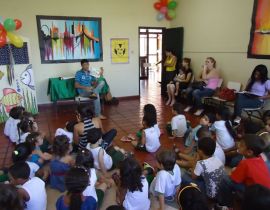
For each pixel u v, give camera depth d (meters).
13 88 4.54
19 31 5.11
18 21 4.44
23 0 5.01
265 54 4.02
